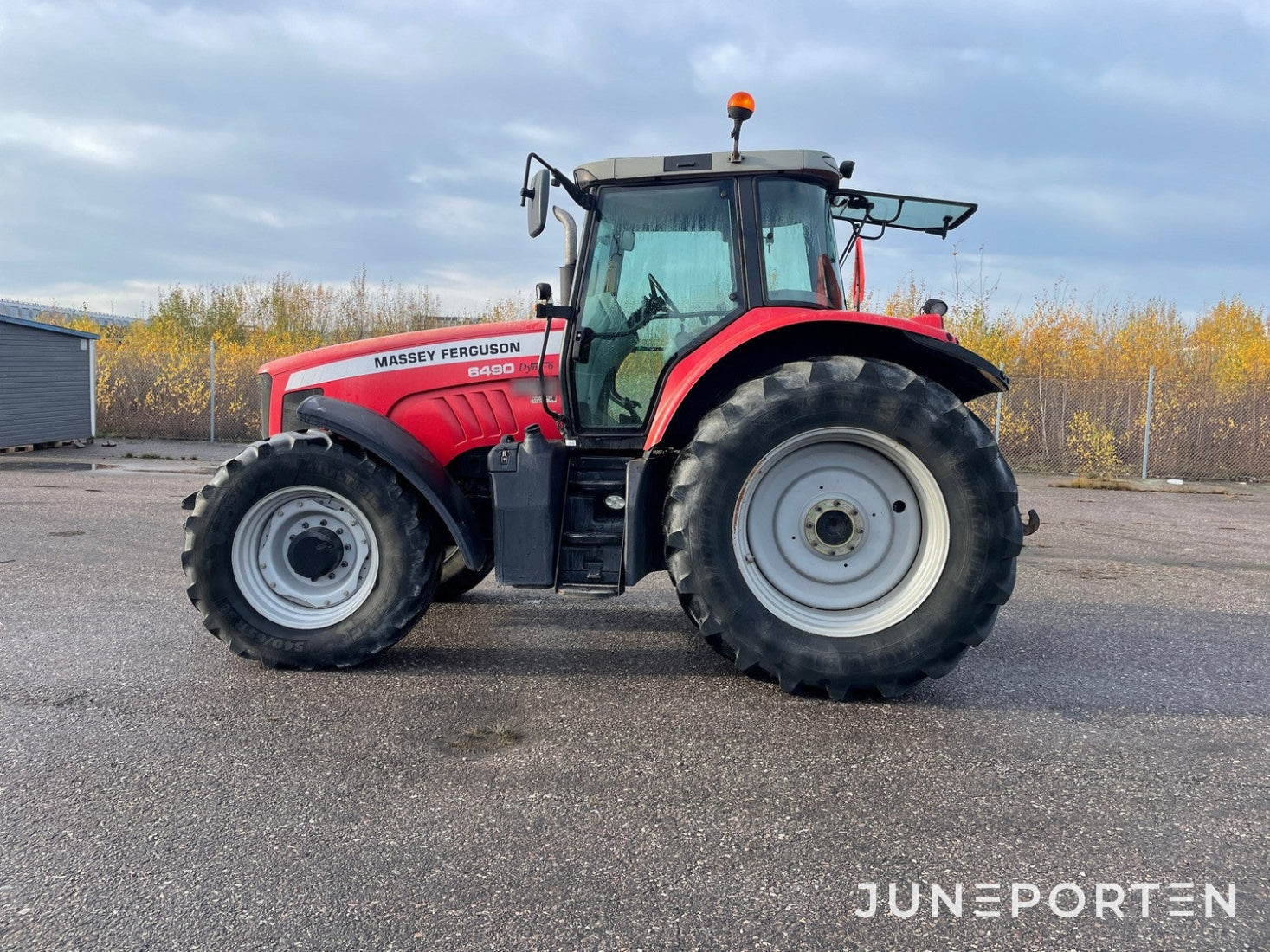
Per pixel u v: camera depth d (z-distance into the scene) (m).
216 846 2.04
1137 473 12.28
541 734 2.76
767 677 3.28
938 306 3.85
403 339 3.95
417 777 2.42
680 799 2.29
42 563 5.45
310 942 1.67
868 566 3.17
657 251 3.54
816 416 3.05
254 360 16.17
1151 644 3.93
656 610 4.55
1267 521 8.29
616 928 1.72
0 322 12.59
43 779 2.41
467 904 1.80
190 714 2.91
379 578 3.39
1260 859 2.02
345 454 3.38
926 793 2.34
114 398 15.62
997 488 2.99
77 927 1.72
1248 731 2.83
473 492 3.98
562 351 3.62
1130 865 1.98
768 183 3.48
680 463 3.18
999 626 4.28
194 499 3.45
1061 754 2.63
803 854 2.01
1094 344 16.53
